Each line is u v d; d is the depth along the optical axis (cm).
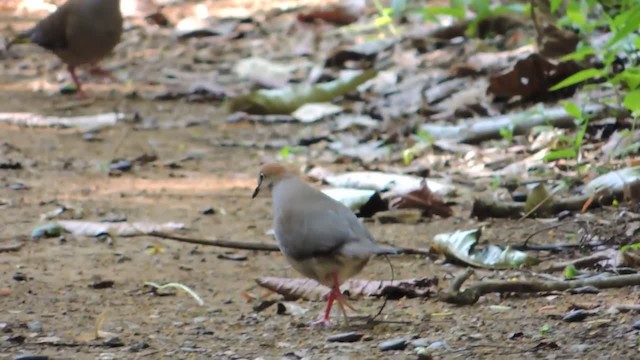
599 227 1085
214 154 1493
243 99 1686
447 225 1149
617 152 1264
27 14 2497
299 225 830
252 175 1391
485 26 1864
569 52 1528
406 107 1608
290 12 2334
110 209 1227
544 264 1006
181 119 1684
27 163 1437
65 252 1080
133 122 1666
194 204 1257
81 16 1772
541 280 938
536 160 1330
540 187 1153
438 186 1255
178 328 851
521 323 835
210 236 1130
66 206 1233
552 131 1381
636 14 1048
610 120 1358
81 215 1202
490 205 1155
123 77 1947
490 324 837
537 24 1557
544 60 1502
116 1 1792
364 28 2092
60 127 1641
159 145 1538
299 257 833
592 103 1402
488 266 1002
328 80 1798
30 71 2011
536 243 1062
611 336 787
